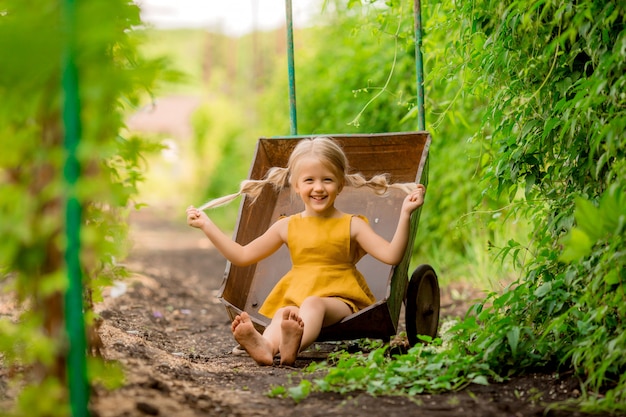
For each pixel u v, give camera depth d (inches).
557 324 147.5
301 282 184.5
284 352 168.9
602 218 127.4
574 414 129.2
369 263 206.1
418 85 205.5
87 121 106.5
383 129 399.5
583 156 166.4
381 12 249.0
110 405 122.0
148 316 264.4
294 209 215.6
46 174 106.3
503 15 172.2
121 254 132.2
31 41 99.3
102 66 107.4
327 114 458.0
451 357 159.8
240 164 858.8
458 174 334.3
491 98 194.9
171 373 154.4
